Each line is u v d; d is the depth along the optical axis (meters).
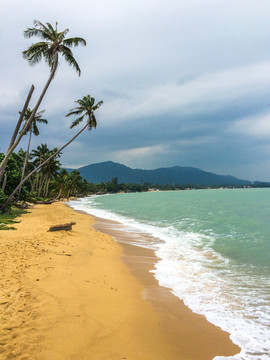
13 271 8.57
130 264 11.30
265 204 54.06
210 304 7.25
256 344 5.33
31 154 63.66
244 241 16.92
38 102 25.52
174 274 9.98
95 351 4.76
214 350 5.08
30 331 5.11
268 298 7.66
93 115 33.47
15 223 21.27
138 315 6.40
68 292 7.32
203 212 39.09
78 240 15.48
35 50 26.36
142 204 63.72
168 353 4.91
